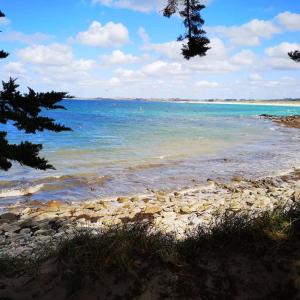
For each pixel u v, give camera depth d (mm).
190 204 7637
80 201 8195
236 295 2553
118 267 2572
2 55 2625
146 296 2471
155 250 2729
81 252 2656
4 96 2510
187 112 63656
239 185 9891
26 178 10039
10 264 3203
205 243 2863
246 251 2789
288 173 11727
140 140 19469
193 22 3920
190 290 2527
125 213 6977
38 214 7008
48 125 2631
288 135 24906
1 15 2719
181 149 16453
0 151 2443
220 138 21500
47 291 2537
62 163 12352
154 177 10719
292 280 2600
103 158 13562
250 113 65562
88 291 2494
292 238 2891
